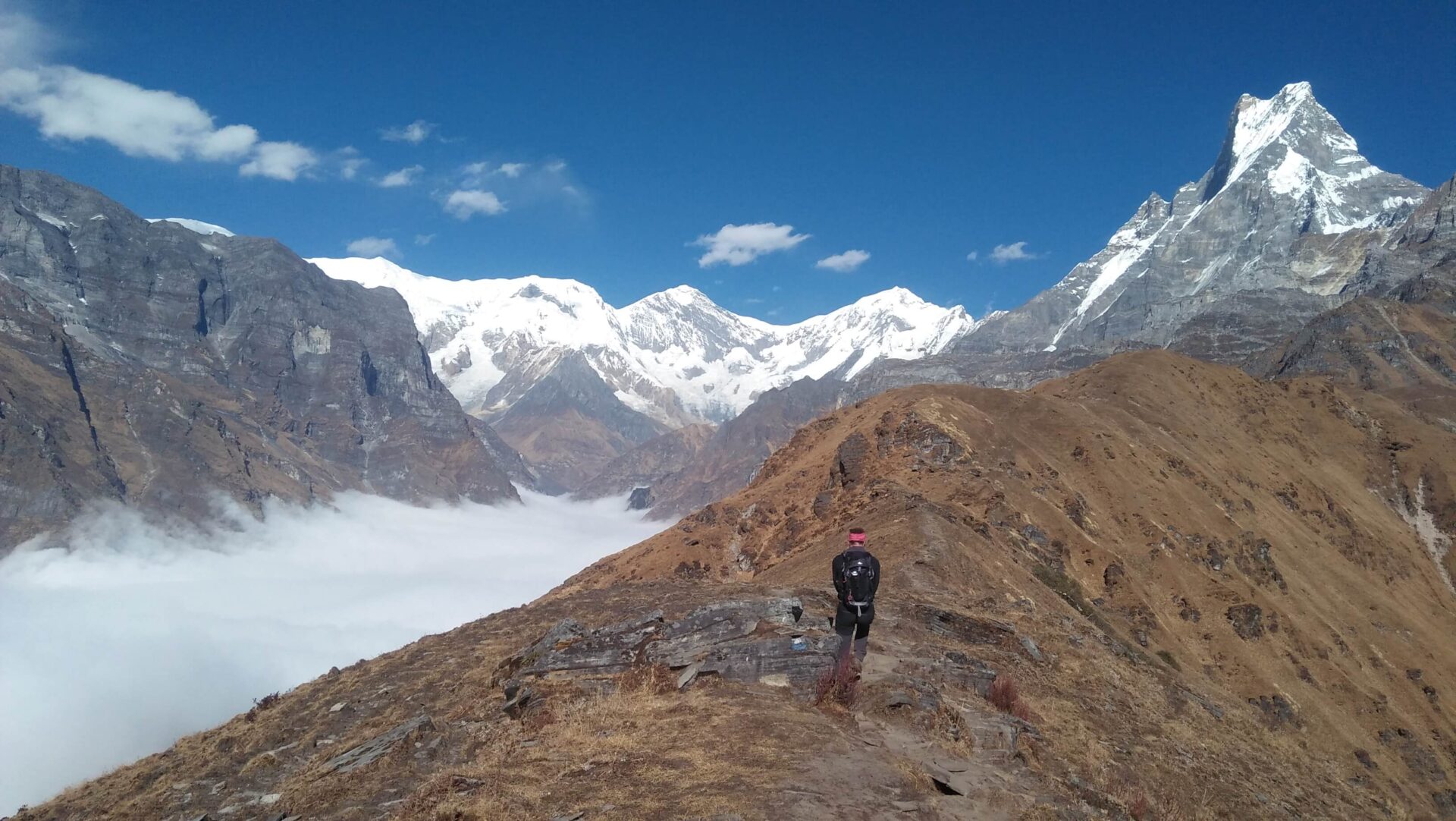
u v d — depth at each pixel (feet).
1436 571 393.91
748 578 240.73
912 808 44.45
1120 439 321.93
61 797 88.28
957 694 67.97
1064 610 175.11
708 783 45.42
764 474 351.46
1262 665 224.12
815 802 43.75
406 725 68.69
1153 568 250.57
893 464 261.24
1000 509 226.17
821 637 67.46
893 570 148.25
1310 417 492.54
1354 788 114.83
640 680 66.59
